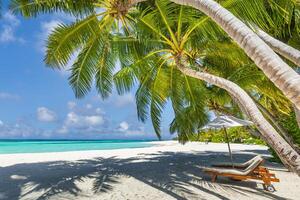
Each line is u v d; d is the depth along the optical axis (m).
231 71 12.41
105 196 7.51
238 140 35.66
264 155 17.66
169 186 8.54
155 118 12.68
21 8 9.59
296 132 11.69
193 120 13.64
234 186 8.63
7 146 46.06
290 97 3.02
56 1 9.23
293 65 10.79
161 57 11.25
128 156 16.89
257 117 4.81
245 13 6.91
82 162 13.98
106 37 10.49
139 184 8.84
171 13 8.52
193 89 12.58
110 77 11.90
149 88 12.62
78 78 10.46
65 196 7.55
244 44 3.59
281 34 11.12
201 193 7.79
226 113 16.03
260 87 12.19
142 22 9.12
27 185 8.81
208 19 8.08
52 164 13.28
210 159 15.05
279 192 8.09
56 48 9.28
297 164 3.66
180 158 15.48
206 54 11.76
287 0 8.41
